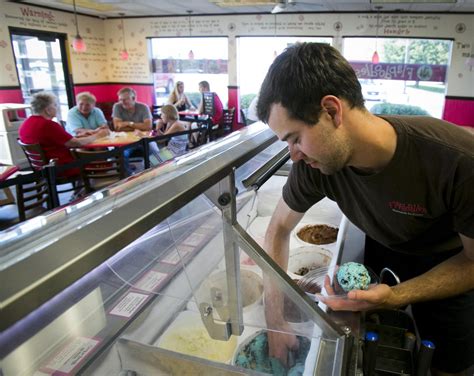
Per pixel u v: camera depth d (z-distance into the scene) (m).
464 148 0.92
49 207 2.75
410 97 7.15
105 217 0.44
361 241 1.52
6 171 3.24
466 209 0.94
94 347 0.73
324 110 0.78
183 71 8.40
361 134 0.86
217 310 0.85
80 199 0.52
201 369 0.79
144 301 0.84
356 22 6.97
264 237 1.30
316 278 1.18
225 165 0.71
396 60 7.04
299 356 0.82
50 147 4.03
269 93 0.81
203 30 7.92
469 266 1.05
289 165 1.80
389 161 0.95
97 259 0.39
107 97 8.91
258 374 0.78
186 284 0.87
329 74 0.77
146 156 3.72
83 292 0.71
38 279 0.33
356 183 1.08
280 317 0.86
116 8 7.21
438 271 1.08
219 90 8.30
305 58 0.77
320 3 6.23
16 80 6.61
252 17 7.55
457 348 1.41
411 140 0.94
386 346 1.03
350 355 0.82
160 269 0.88
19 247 0.37
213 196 0.76
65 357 0.67
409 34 6.77
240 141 0.89
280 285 0.84
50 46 7.34
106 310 0.77
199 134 5.21
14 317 0.30
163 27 8.12
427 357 0.97
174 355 0.80
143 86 8.67
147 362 0.80
